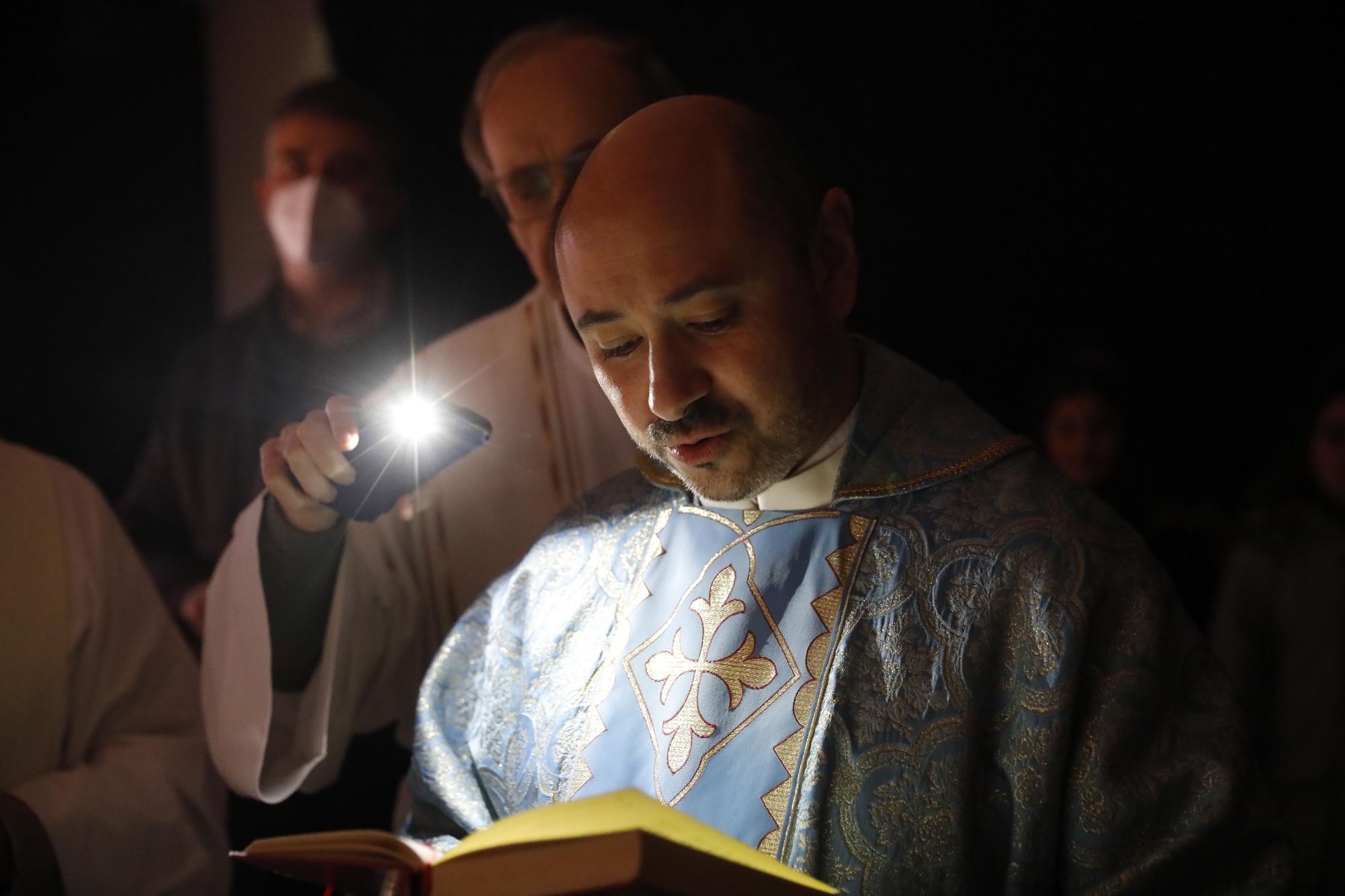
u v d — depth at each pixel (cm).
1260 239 367
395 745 272
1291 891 122
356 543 198
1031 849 125
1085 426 326
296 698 183
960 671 131
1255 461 372
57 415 387
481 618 170
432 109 381
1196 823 123
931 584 136
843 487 144
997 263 378
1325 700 296
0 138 378
